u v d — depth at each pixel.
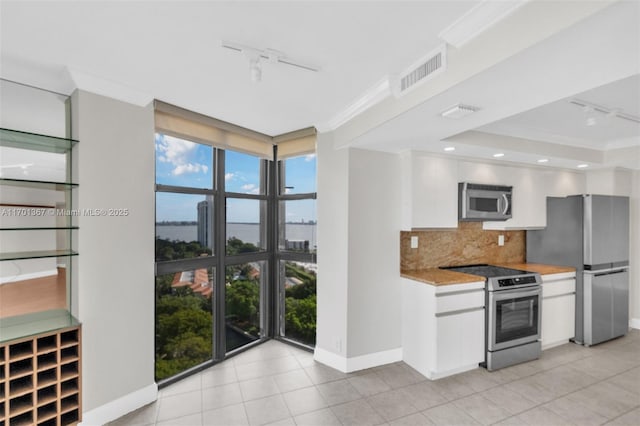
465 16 1.33
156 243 2.54
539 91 1.57
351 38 1.52
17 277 1.94
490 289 2.81
